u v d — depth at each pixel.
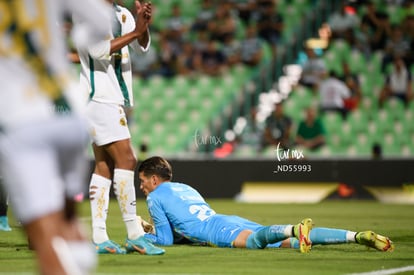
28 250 27.72
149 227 29.78
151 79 76.88
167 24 80.12
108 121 25.84
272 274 21.44
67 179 13.70
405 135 72.19
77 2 13.81
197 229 28.19
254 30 77.25
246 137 69.50
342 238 26.25
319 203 59.81
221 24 78.81
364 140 71.12
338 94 70.88
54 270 12.55
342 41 76.44
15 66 13.05
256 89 72.94
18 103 12.91
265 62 76.38
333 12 78.00
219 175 61.94
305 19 77.25
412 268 22.91
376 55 76.00
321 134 64.56
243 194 61.91
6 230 36.62
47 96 13.10
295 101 71.94
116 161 26.06
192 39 78.75
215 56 77.38
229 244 27.78
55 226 12.78
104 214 26.48
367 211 51.31
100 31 14.36
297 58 75.44
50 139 13.00
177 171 61.62
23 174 12.72
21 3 13.18
